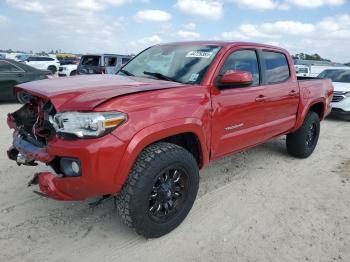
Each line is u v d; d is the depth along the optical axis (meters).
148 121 2.83
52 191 2.78
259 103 4.18
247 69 4.14
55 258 2.84
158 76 3.79
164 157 2.93
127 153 2.71
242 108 3.90
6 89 10.20
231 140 3.86
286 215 3.66
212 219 3.53
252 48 4.25
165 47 4.38
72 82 3.33
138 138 2.75
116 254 2.92
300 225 3.46
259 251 3.01
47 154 2.84
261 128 4.35
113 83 3.25
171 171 3.11
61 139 2.73
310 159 5.68
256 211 3.73
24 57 30.14
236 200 3.99
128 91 2.88
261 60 4.39
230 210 3.74
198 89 3.38
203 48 3.94
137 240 3.13
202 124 3.32
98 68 14.70
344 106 9.48
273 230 3.35
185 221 3.46
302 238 3.22
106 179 2.66
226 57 3.77
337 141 7.09
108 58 14.99
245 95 3.94
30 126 3.29
